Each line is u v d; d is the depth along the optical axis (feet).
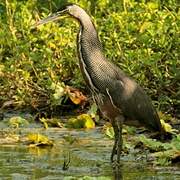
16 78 54.49
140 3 56.54
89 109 53.42
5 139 47.21
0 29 57.62
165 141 47.09
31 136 46.19
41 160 42.42
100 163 42.01
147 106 44.09
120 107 43.50
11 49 55.36
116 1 58.80
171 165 41.68
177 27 53.47
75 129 50.21
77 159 42.73
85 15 44.34
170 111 52.01
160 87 52.21
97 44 44.34
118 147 42.55
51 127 50.70
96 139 47.34
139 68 52.29
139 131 49.01
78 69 53.98
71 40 55.26
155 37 53.16
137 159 42.91
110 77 43.88
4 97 55.11
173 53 53.11
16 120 50.65
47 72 54.13
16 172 39.93
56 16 45.42
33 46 56.24
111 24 54.60
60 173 39.88
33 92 54.34
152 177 39.22
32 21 56.90
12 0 60.08
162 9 57.57
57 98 52.85
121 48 54.13
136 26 54.44
